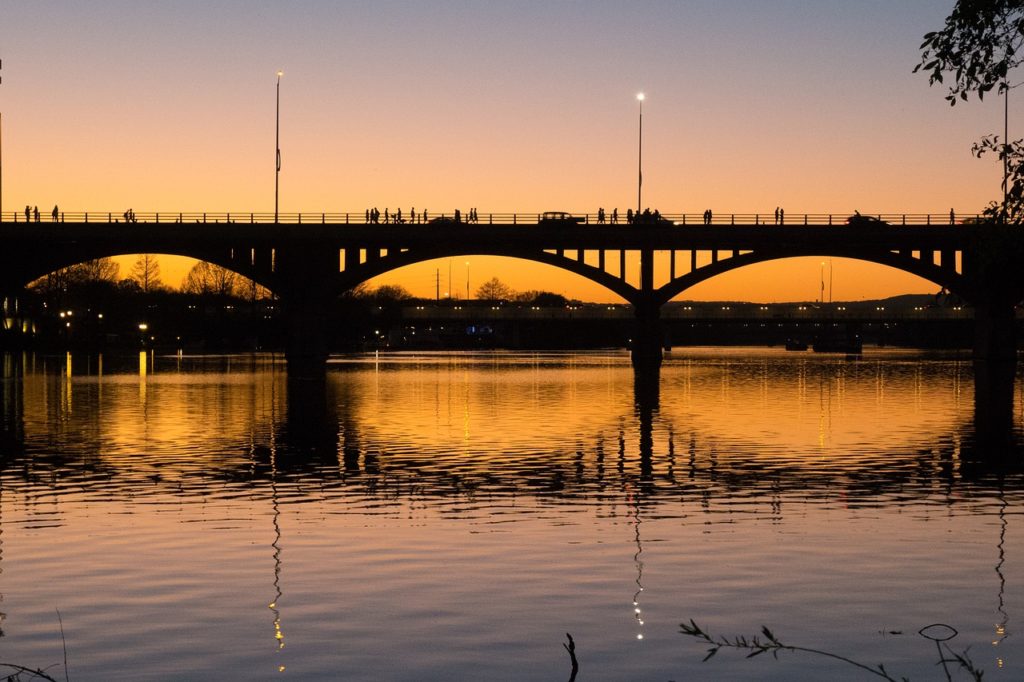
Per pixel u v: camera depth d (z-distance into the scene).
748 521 21.55
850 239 91.69
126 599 15.97
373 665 13.36
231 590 16.42
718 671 13.23
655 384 69.69
